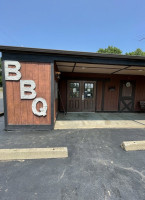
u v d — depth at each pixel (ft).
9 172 5.34
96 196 4.17
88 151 7.33
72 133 10.31
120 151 7.40
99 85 20.07
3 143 8.15
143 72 17.72
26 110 10.52
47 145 7.98
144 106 20.59
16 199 3.97
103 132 10.69
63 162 6.17
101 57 10.69
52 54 10.11
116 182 4.84
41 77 10.30
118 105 20.79
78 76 19.39
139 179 5.02
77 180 4.93
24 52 9.77
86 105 20.16
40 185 4.62
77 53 10.05
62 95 19.51
